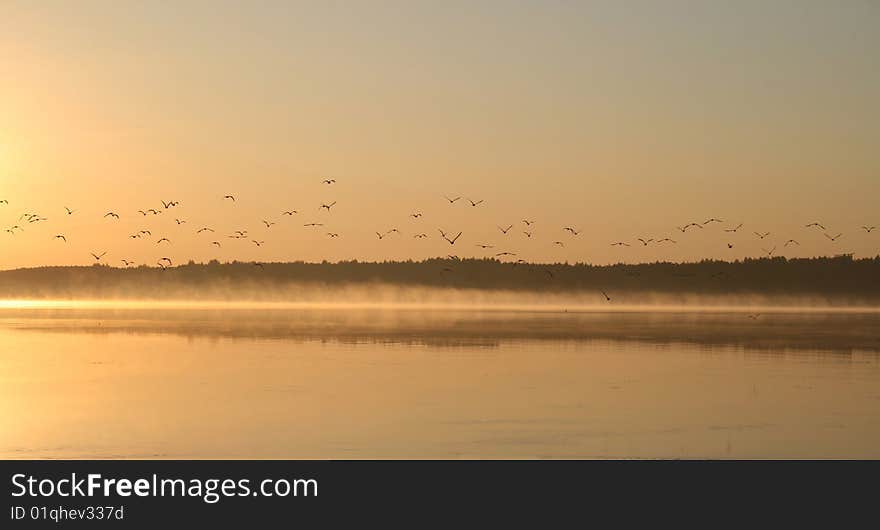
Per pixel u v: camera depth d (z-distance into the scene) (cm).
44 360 6500
